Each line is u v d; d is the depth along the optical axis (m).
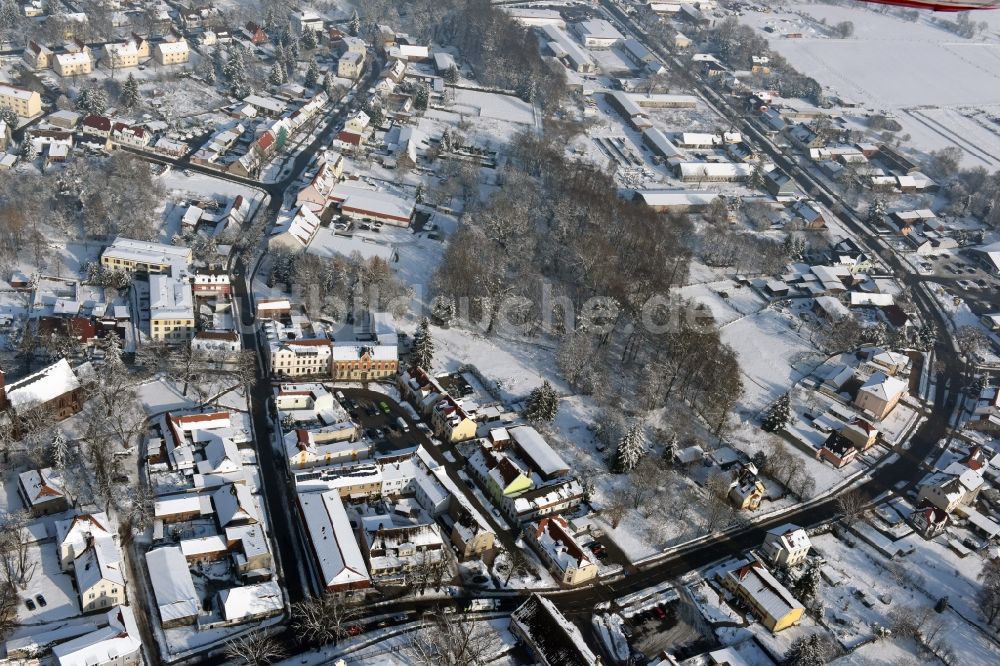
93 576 199.88
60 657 183.25
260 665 195.88
